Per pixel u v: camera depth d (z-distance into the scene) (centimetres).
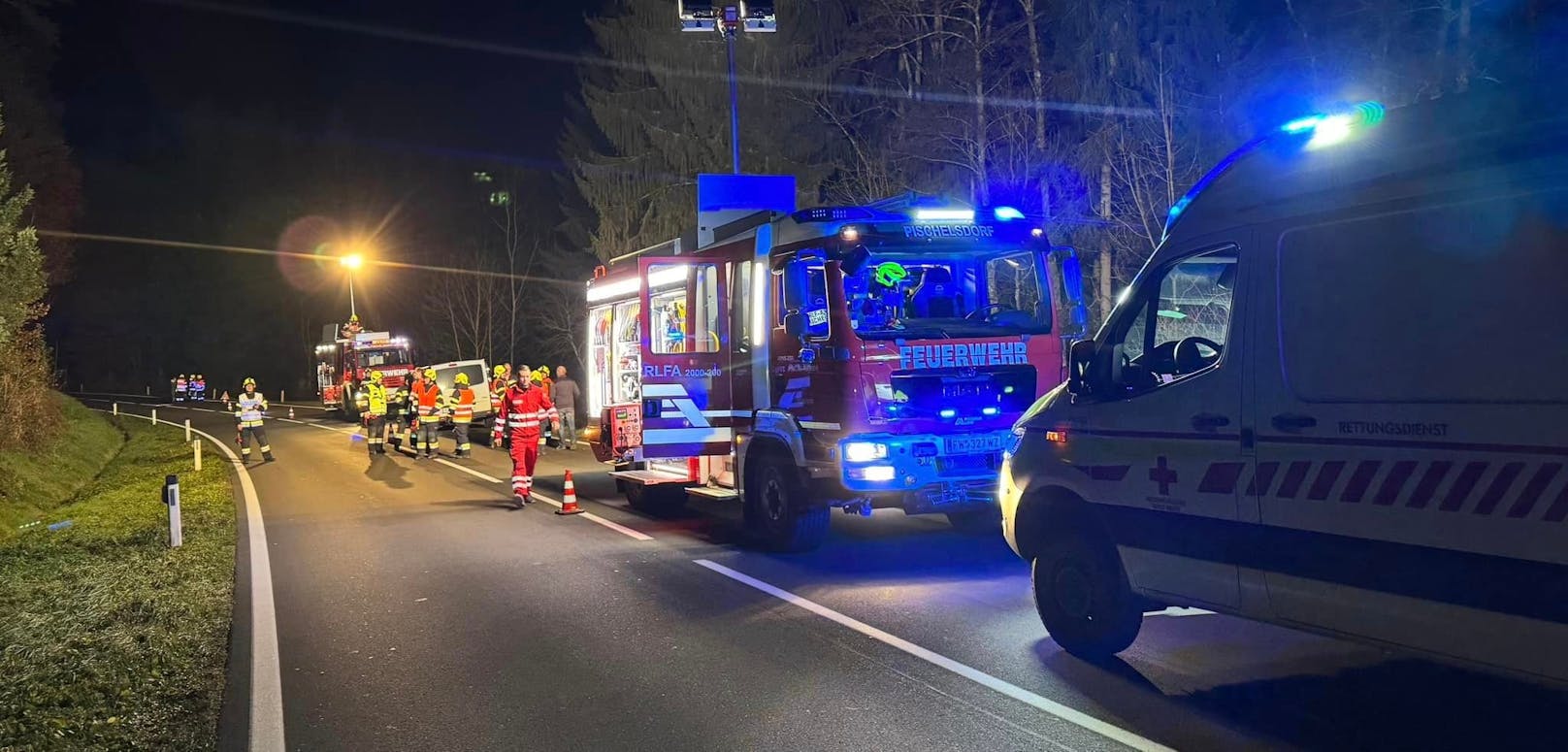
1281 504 470
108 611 781
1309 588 459
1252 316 487
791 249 899
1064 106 2009
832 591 780
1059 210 1983
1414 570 415
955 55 2170
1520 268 383
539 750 484
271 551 1028
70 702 575
